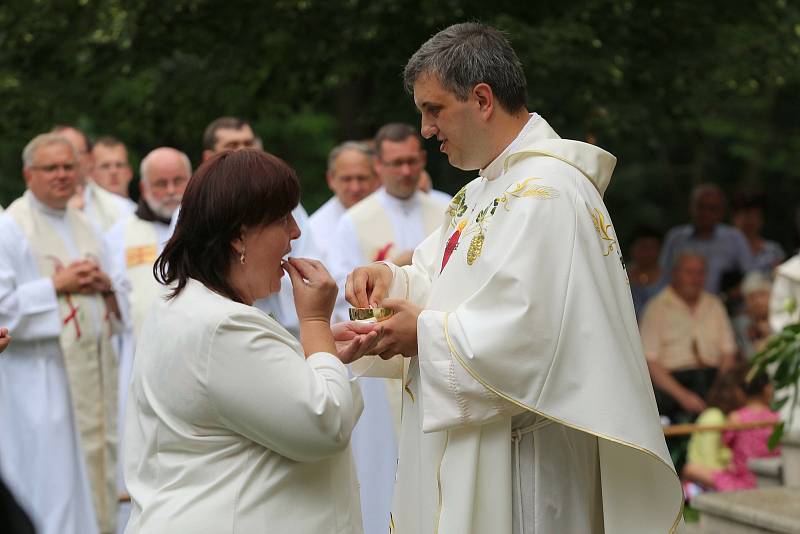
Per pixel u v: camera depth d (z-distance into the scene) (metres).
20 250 7.16
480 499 3.89
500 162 4.00
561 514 3.97
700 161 19.14
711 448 7.98
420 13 10.71
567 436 4.03
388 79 11.44
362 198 8.28
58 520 6.99
